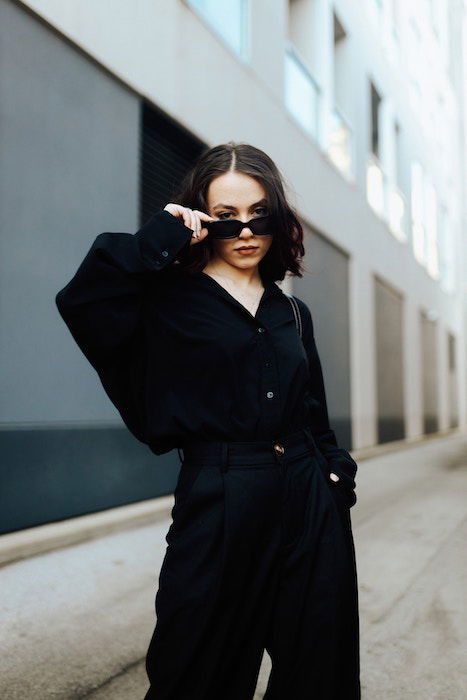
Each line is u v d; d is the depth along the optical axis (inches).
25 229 157.3
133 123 198.7
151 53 207.0
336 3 394.0
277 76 306.5
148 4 205.6
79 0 174.9
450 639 95.3
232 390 48.0
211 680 45.9
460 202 956.0
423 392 652.1
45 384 161.0
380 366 482.0
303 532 49.3
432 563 137.9
